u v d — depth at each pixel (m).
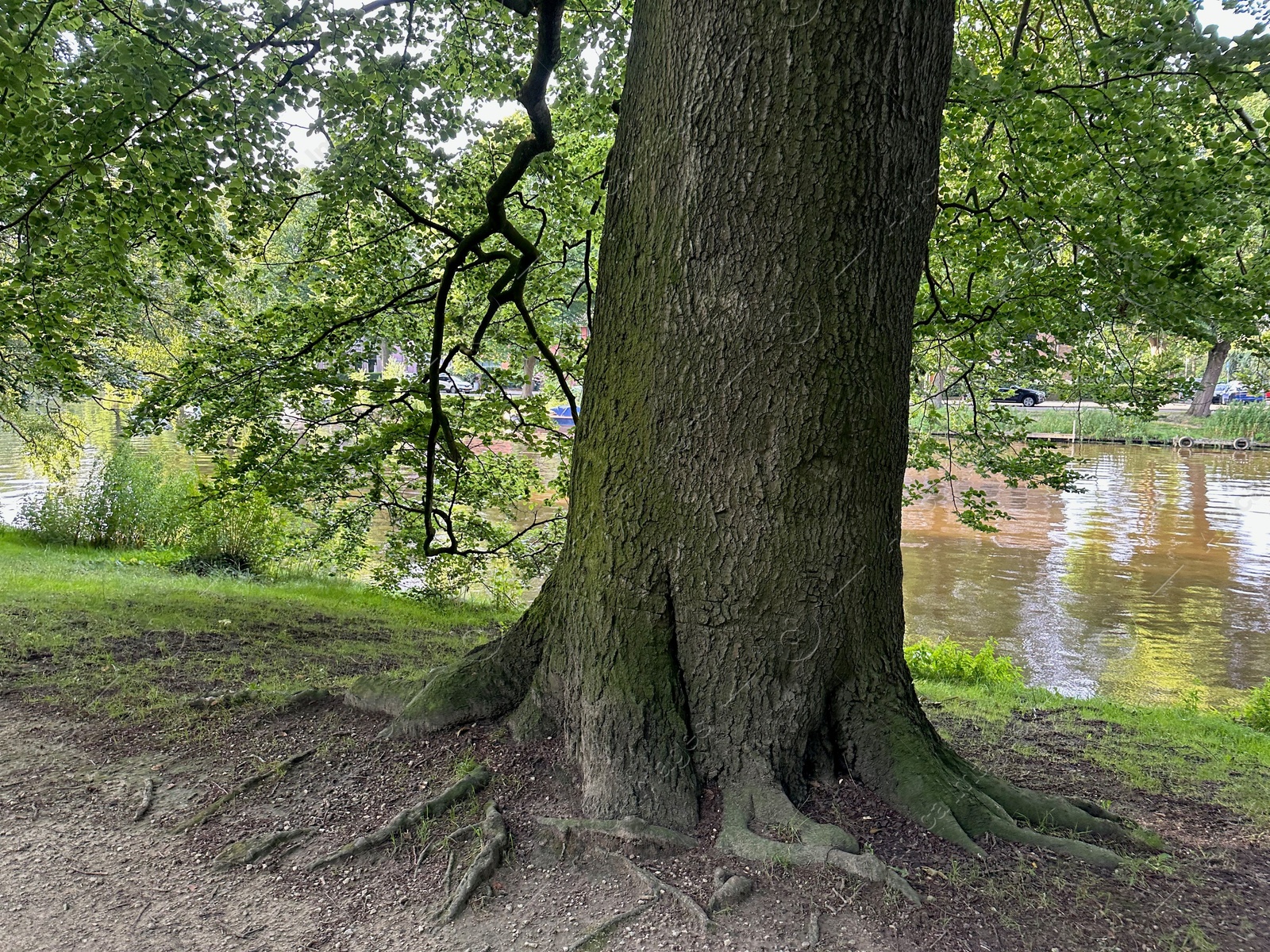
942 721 5.88
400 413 7.50
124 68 3.82
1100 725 6.07
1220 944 2.64
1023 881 2.91
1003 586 13.64
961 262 7.19
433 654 6.76
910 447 9.06
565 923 2.68
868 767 3.38
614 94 7.09
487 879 2.88
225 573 11.06
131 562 11.12
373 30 4.71
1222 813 4.00
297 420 7.46
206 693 4.72
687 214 3.20
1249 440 31.88
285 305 7.71
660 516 3.35
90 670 5.04
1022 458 8.26
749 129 3.05
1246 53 4.21
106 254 5.17
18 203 4.91
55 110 3.99
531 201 7.67
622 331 3.48
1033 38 7.38
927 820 3.19
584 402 3.71
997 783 3.52
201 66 4.39
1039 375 7.75
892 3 2.95
